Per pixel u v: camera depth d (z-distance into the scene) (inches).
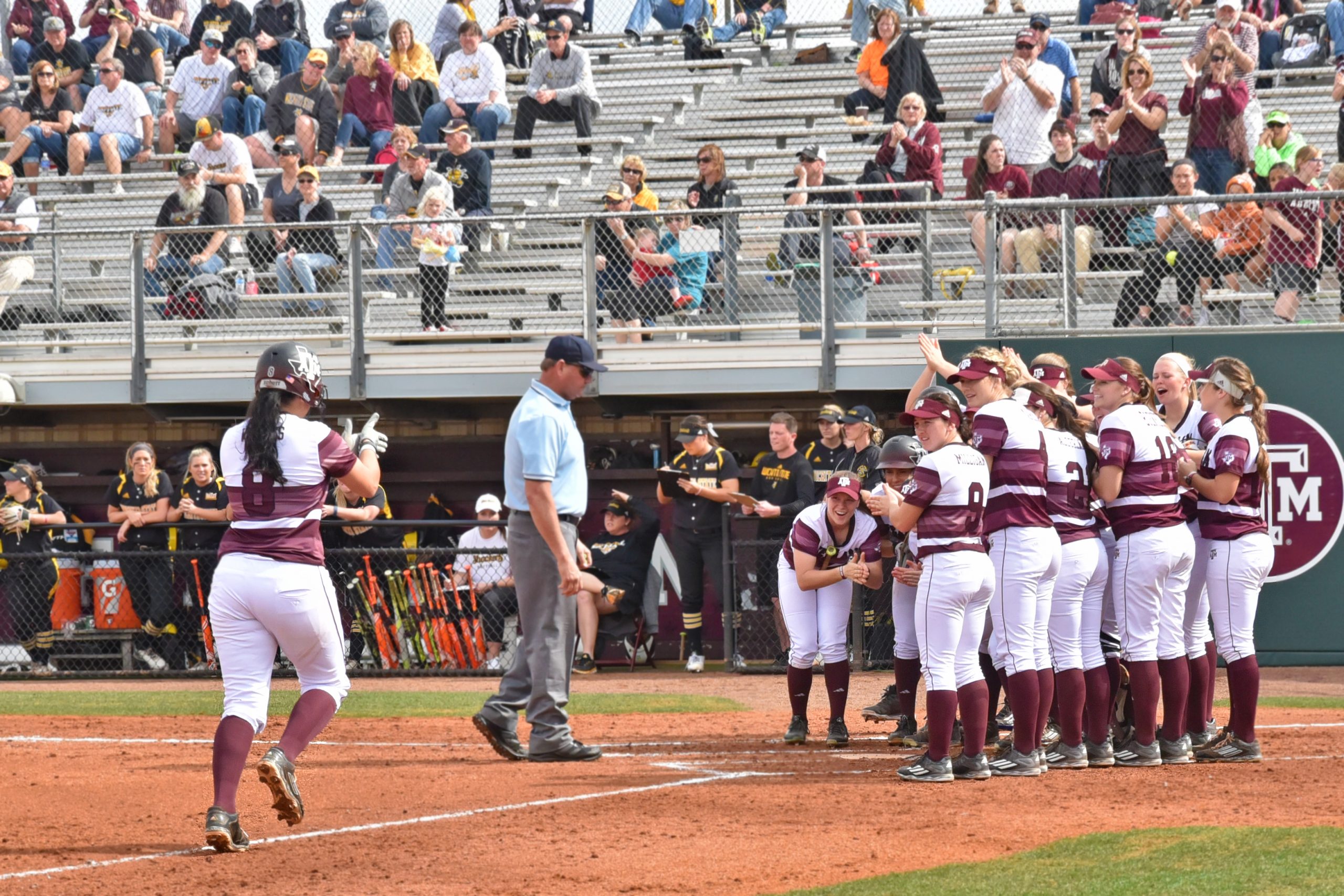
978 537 492.4
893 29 1208.8
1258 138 1022.4
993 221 893.8
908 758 567.2
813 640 607.5
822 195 1035.9
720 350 957.2
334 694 419.5
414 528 979.9
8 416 1112.2
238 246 1085.8
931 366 572.7
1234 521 544.7
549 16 1417.3
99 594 955.3
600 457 1080.2
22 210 1162.0
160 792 501.0
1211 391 549.3
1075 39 1305.4
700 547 934.4
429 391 988.6
